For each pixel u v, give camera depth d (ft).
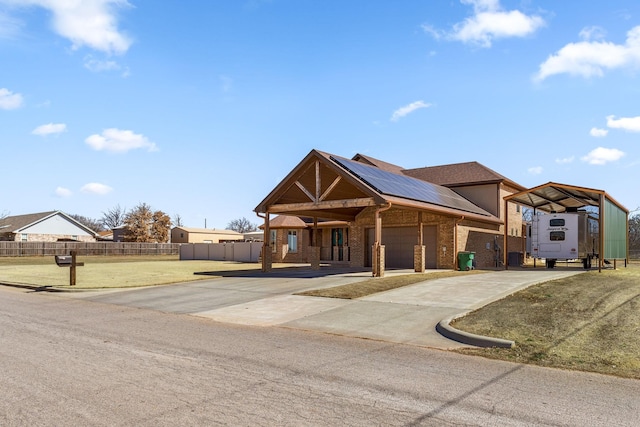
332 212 82.48
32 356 24.04
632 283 50.39
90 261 137.39
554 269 78.13
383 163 109.81
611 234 77.87
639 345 25.30
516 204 105.29
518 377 20.58
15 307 43.14
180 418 15.55
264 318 36.27
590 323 30.40
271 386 19.08
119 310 41.34
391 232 83.71
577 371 21.54
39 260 143.64
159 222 248.73
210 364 22.61
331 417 15.70
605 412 16.31
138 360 23.32
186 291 53.06
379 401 17.33
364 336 29.55
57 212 216.33
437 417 15.76
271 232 122.72
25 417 15.61
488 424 15.17
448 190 93.04
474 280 54.49
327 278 61.36
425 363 23.00
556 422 15.39
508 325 30.68
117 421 15.29
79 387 18.81
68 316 37.96
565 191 78.74
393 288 49.08
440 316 34.96
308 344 27.30
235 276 68.59
